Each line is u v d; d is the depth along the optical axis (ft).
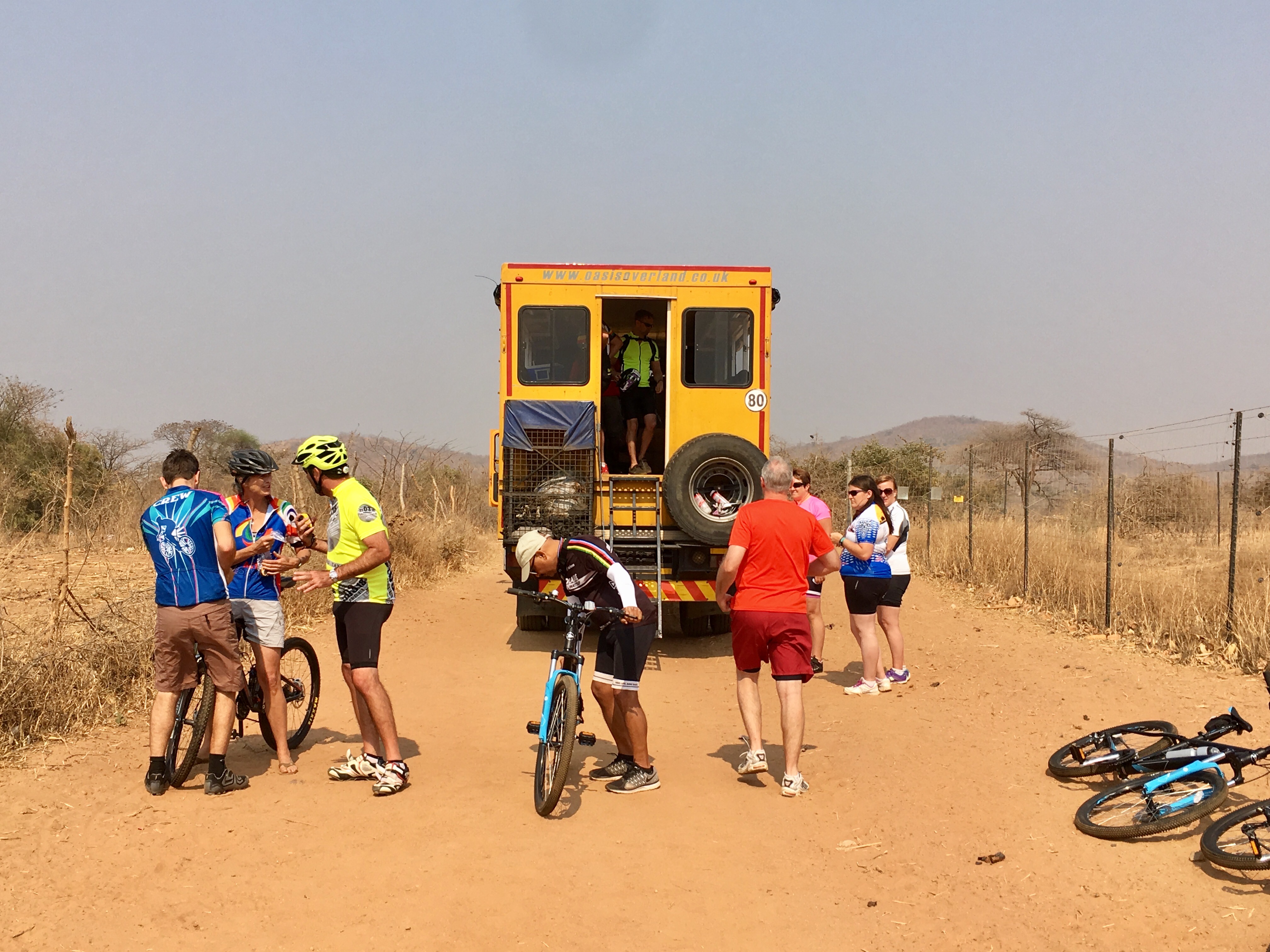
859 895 14.47
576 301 33.50
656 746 22.57
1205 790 15.71
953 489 95.66
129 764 19.89
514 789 19.13
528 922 13.56
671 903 14.20
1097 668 27.99
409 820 17.24
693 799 18.61
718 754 21.83
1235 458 29.68
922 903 14.16
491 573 56.44
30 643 24.71
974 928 13.41
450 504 74.84
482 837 16.51
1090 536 59.36
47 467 55.83
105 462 54.08
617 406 36.37
